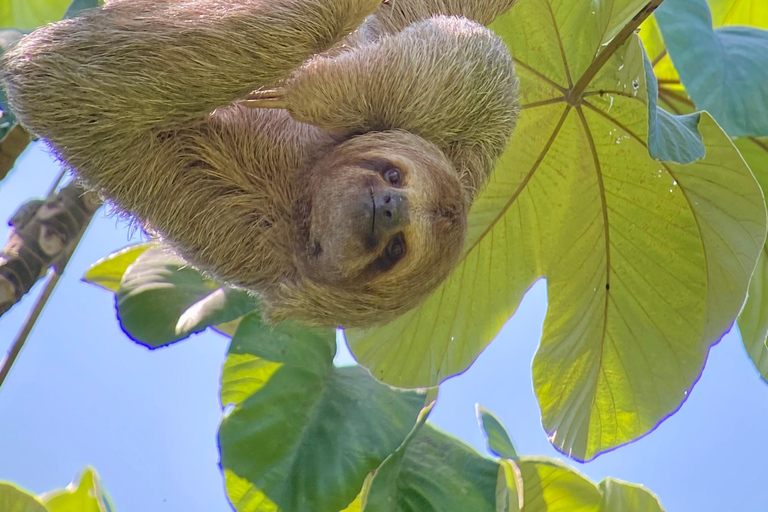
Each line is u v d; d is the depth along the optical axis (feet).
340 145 16.75
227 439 18.95
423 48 16.51
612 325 20.54
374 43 16.75
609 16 18.40
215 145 16.56
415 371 20.61
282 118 17.38
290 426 19.15
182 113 15.25
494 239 20.90
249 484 18.75
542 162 20.26
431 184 16.12
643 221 19.71
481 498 19.27
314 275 16.58
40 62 15.11
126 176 15.98
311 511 18.44
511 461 19.38
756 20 21.86
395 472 18.78
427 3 18.48
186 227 16.71
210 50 14.90
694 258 19.19
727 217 18.33
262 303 17.49
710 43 17.44
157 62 14.87
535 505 21.43
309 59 16.29
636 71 17.47
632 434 20.59
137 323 18.99
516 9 18.99
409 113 16.47
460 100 16.62
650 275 19.90
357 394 19.83
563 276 21.06
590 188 20.12
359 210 15.74
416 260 16.14
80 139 15.29
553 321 21.26
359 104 16.31
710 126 17.25
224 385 19.43
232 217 16.79
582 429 20.84
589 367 20.76
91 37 15.10
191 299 19.45
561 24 18.88
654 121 16.02
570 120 19.70
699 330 19.48
